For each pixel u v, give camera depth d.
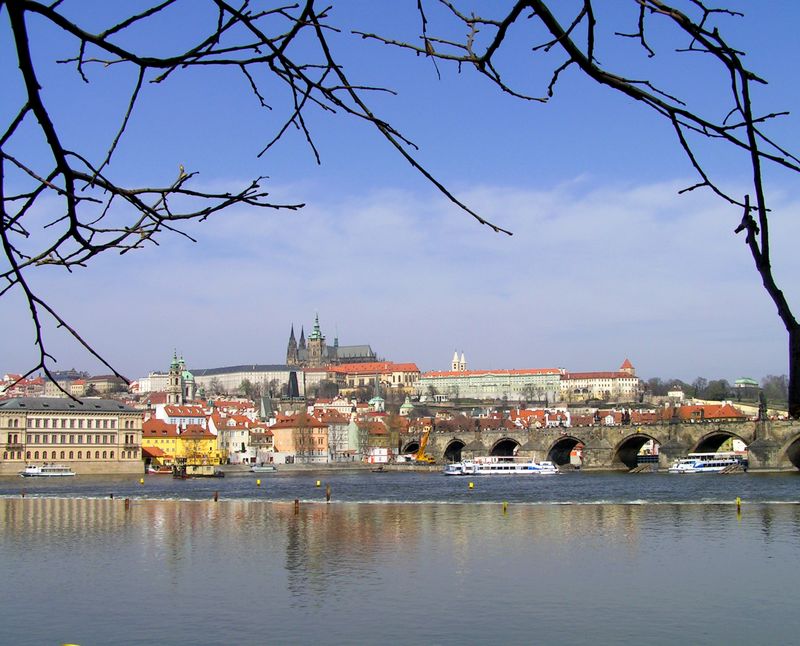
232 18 9.14
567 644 51.78
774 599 63.66
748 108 8.45
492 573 75.75
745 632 54.31
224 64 9.47
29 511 144.75
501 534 105.38
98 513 140.00
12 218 9.34
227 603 63.81
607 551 89.25
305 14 9.36
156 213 10.48
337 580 72.88
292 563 82.44
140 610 61.72
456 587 69.31
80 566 81.31
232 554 88.88
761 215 8.59
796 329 8.30
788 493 172.00
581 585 69.81
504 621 57.56
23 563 83.44
